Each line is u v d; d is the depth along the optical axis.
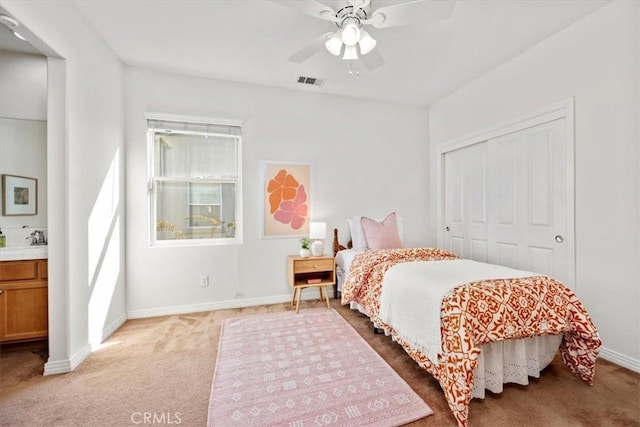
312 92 3.58
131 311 2.92
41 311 2.15
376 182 3.88
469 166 3.47
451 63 2.90
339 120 3.70
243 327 2.63
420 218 4.09
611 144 2.07
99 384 1.78
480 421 1.44
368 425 1.41
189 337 2.45
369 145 3.84
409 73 3.11
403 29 2.34
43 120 2.53
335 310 3.12
